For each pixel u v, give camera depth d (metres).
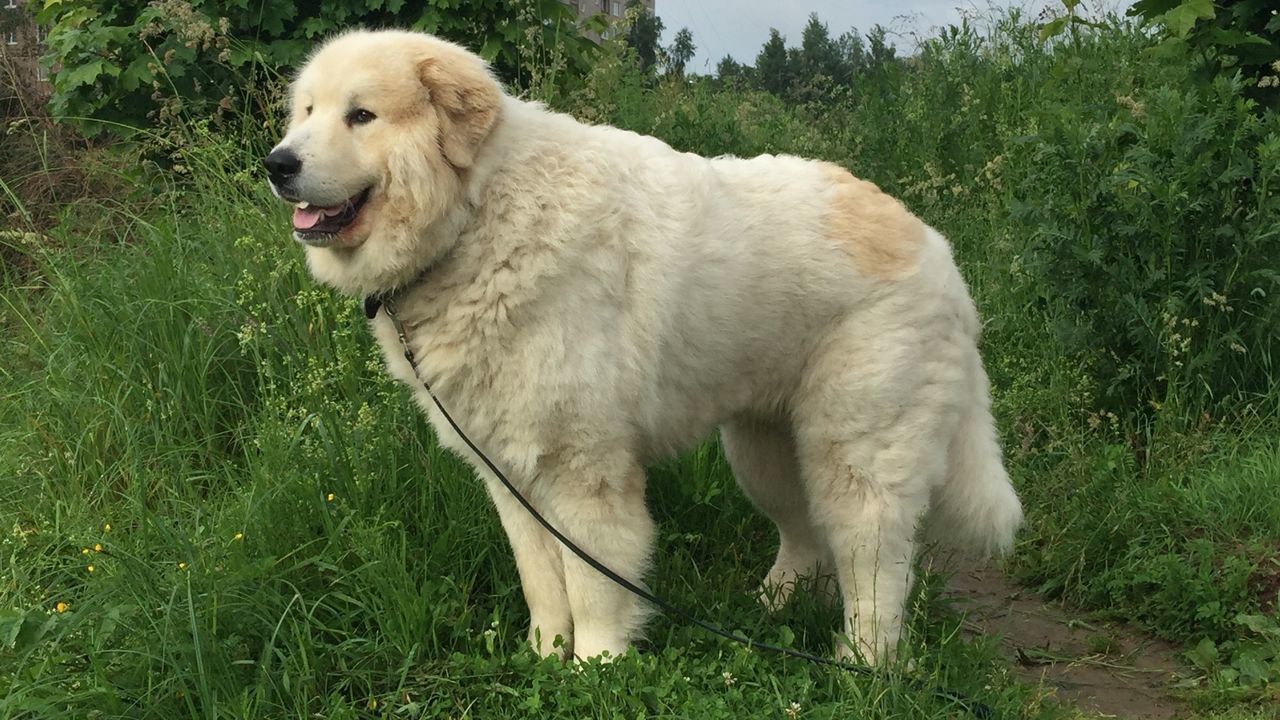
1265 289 2.60
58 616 1.73
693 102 4.33
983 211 3.51
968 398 1.99
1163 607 2.14
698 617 2.00
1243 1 2.94
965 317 1.98
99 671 1.65
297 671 1.73
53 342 2.62
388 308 1.78
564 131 1.79
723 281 1.81
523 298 1.69
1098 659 2.07
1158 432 2.54
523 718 1.72
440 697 1.75
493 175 1.72
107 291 2.61
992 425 2.07
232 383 2.49
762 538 2.39
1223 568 2.15
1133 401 2.70
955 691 1.79
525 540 1.87
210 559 1.90
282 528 1.99
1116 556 2.30
